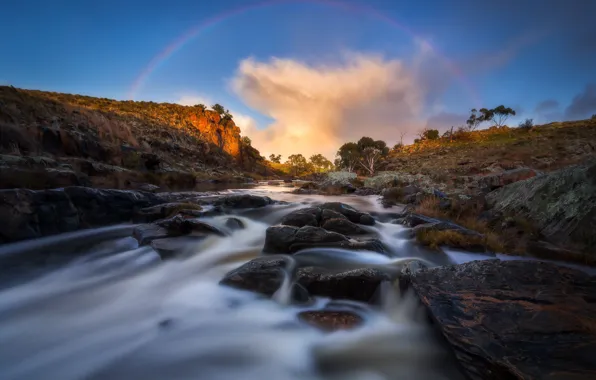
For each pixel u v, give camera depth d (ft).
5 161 38.65
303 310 13.69
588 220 20.24
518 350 8.56
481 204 31.91
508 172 41.86
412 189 50.26
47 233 24.11
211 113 444.14
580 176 22.84
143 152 92.68
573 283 12.29
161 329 12.58
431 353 11.10
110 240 24.67
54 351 11.13
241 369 10.44
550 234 22.29
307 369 10.50
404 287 13.88
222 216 32.04
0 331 12.19
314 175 284.61
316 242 19.83
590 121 238.89
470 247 21.17
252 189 89.51
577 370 7.55
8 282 16.74
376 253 19.01
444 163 149.79
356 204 47.11
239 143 438.81
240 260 20.61
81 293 15.84
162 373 10.19
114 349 11.23
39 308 14.16
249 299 14.83
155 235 23.76
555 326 9.43
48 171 38.60
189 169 166.61
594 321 9.57
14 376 9.82
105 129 123.54
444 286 12.82
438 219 28.40
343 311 13.58
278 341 11.88
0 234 20.99
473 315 10.58
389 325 12.73
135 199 33.88
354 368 10.59
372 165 186.70
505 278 13.05
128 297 15.46
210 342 11.76
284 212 37.14
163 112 375.86
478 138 254.47
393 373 10.37
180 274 18.26
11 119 67.67
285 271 16.05
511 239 22.90
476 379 8.62
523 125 254.06
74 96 289.74
